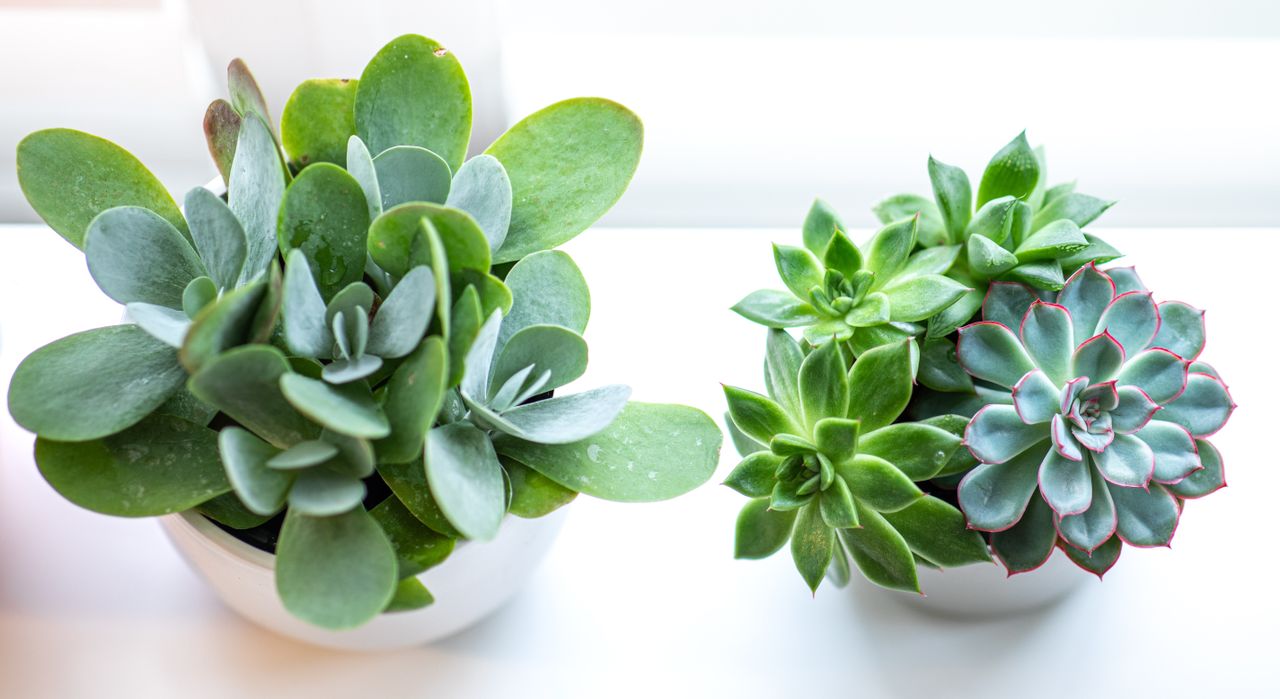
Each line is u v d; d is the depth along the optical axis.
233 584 0.56
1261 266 0.92
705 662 0.72
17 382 0.50
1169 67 0.91
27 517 0.77
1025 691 0.70
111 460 0.51
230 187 0.54
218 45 0.83
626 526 0.79
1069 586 0.69
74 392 0.50
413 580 0.50
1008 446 0.57
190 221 0.50
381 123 0.58
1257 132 0.92
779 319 0.65
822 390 0.59
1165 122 0.93
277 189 0.50
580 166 0.59
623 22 0.89
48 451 0.50
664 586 0.76
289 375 0.45
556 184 0.59
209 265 0.51
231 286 0.50
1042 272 0.61
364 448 0.46
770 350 0.65
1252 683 0.70
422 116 0.58
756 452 0.62
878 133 0.93
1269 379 0.84
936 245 0.67
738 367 0.86
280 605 0.56
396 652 0.72
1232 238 0.94
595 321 0.89
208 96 0.87
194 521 0.54
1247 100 0.92
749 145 0.94
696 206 0.96
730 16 0.89
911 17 0.89
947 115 0.93
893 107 0.93
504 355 0.53
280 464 0.46
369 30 0.83
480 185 0.54
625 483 0.55
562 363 0.54
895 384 0.58
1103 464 0.57
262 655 0.71
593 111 0.59
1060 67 0.92
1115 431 0.58
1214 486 0.59
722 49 0.91
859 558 0.62
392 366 0.51
